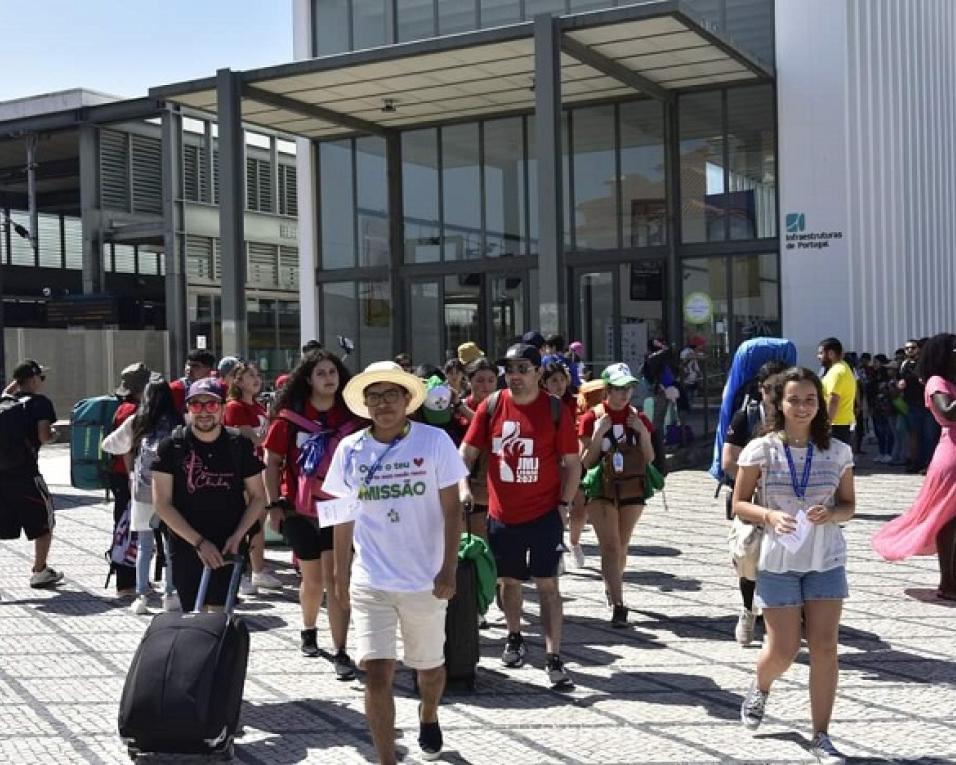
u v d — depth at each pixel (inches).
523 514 258.8
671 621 316.8
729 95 818.8
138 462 330.0
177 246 1192.8
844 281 776.3
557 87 645.3
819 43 778.8
